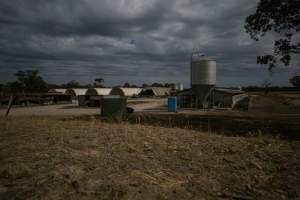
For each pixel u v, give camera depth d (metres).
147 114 26.47
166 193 3.94
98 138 7.86
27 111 31.05
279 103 44.66
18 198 3.53
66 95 53.16
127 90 79.56
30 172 4.47
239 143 7.90
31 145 6.52
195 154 6.32
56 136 7.93
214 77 38.50
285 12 18.20
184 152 6.50
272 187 4.34
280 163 5.73
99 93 68.25
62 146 6.54
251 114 27.19
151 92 82.31
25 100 42.59
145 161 5.54
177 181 4.46
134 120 19.41
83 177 4.37
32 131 8.97
